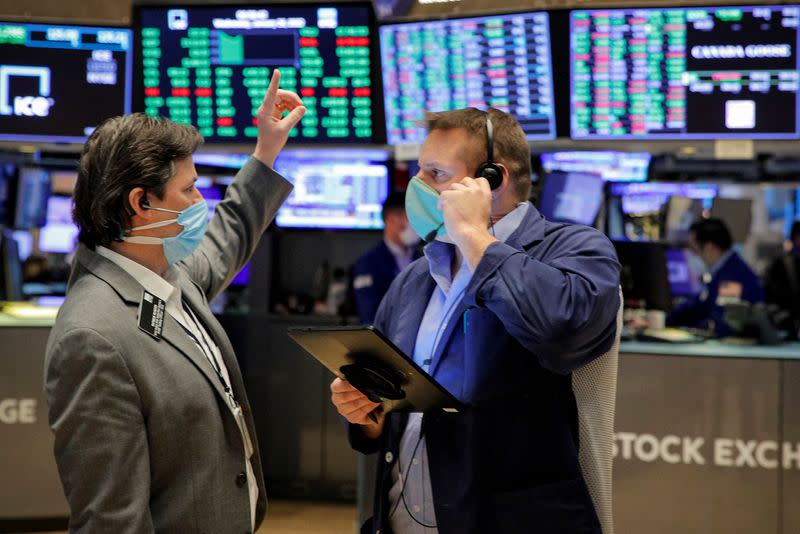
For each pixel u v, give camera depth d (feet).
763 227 18.84
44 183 16.31
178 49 13.46
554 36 12.51
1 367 13.87
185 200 5.57
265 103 6.91
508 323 5.24
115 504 4.89
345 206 16.22
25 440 13.94
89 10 17.38
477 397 5.52
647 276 13.92
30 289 17.35
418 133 13.35
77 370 4.99
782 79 12.25
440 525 5.49
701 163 15.21
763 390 11.94
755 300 15.96
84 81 13.57
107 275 5.39
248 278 17.19
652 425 12.19
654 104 12.59
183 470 5.28
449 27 12.80
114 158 5.36
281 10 13.24
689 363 12.11
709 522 12.05
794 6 11.98
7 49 13.43
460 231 5.41
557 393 5.63
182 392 5.25
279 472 16.70
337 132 13.53
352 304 16.81
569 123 12.85
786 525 11.91
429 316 6.14
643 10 12.26
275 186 7.00
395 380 5.32
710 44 12.28
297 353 16.66
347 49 13.23
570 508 5.40
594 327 5.27
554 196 14.12
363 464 12.65
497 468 5.49
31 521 13.96
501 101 12.94
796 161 15.02
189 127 5.70
